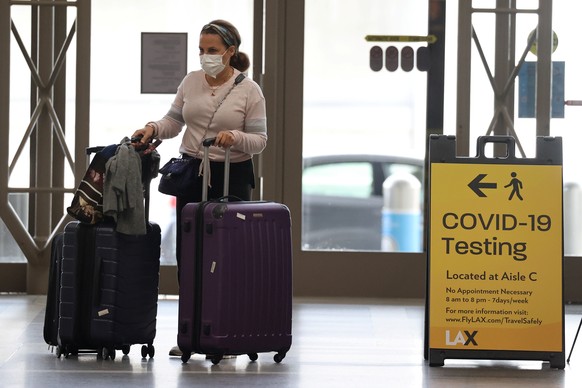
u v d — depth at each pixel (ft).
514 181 34.53
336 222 49.26
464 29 48.14
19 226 48.03
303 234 49.26
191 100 35.42
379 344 38.06
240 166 35.50
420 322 42.88
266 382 31.32
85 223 33.99
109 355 34.55
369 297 49.26
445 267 34.22
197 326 33.19
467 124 48.32
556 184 34.53
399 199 49.19
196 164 35.27
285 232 34.30
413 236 49.29
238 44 35.42
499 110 48.88
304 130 49.03
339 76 48.96
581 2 48.93
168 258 49.55
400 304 47.62
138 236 34.12
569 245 49.44
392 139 49.11
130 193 33.37
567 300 49.37
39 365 33.40
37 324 41.14
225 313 32.94
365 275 49.24
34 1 48.16
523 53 48.78
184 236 33.55
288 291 34.32
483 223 34.37
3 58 47.85
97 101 48.70
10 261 49.73
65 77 48.96
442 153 34.63
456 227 34.37
